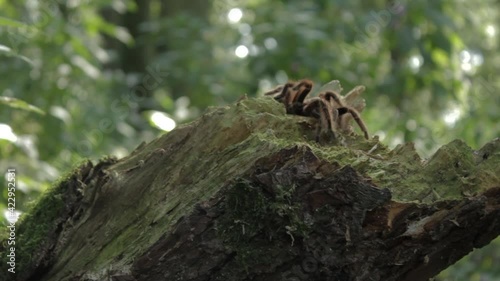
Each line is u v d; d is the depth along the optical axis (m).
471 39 7.51
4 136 2.63
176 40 6.71
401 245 1.76
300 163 1.71
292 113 2.12
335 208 1.71
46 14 5.09
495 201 1.79
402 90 6.18
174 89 6.83
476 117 5.46
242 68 6.54
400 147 1.91
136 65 7.62
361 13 6.40
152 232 1.85
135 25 7.70
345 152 1.87
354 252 1.74
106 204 1.97
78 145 4.99
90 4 5.92
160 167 1.94
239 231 1.74
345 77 5.91
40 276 2.01
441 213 1.75
